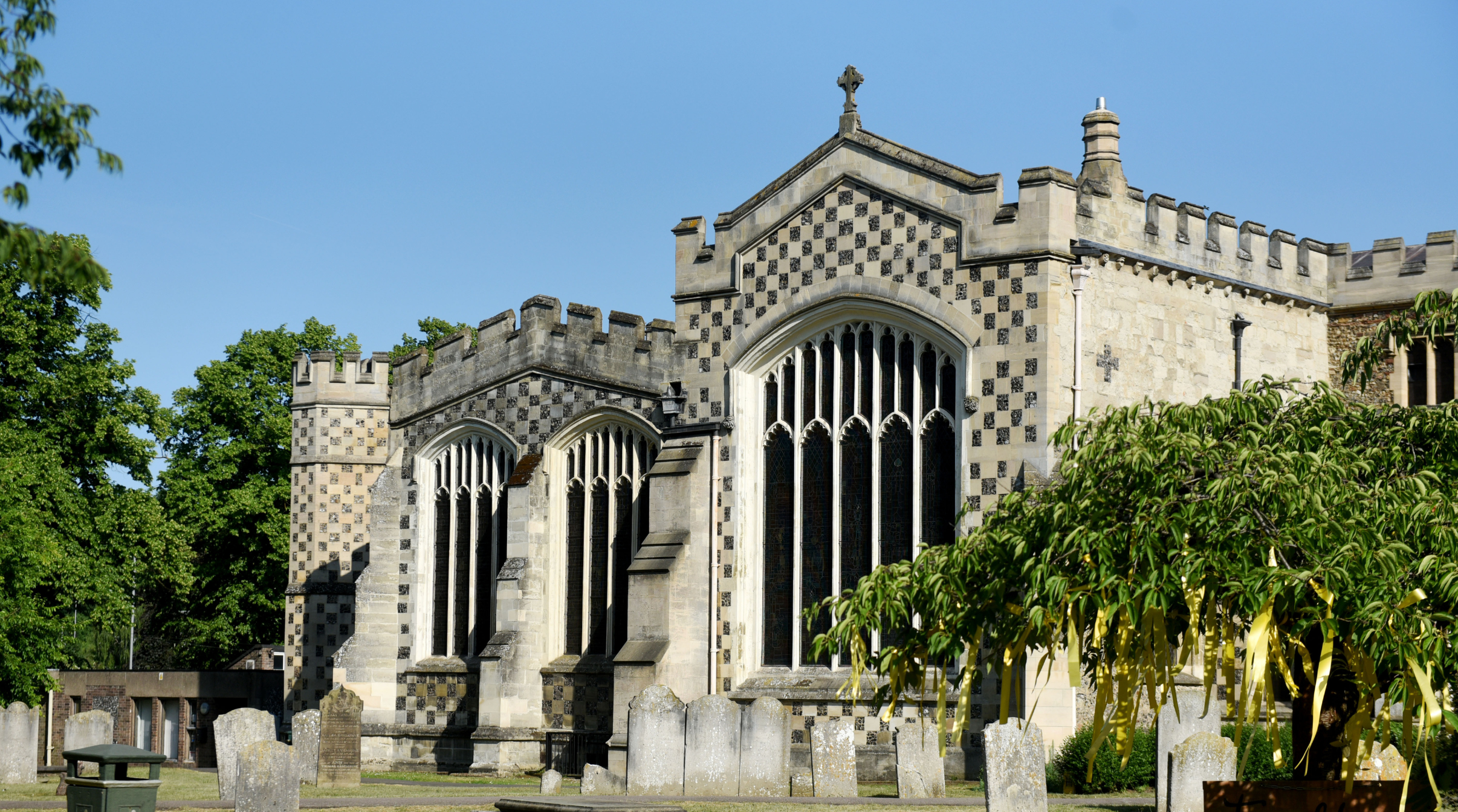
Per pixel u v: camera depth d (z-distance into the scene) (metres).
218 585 69.50
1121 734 20.06
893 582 21.88
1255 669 18.23
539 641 43.28
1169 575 19.19
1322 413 21.67
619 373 42.72
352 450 54.50
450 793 33.12
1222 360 39.56
